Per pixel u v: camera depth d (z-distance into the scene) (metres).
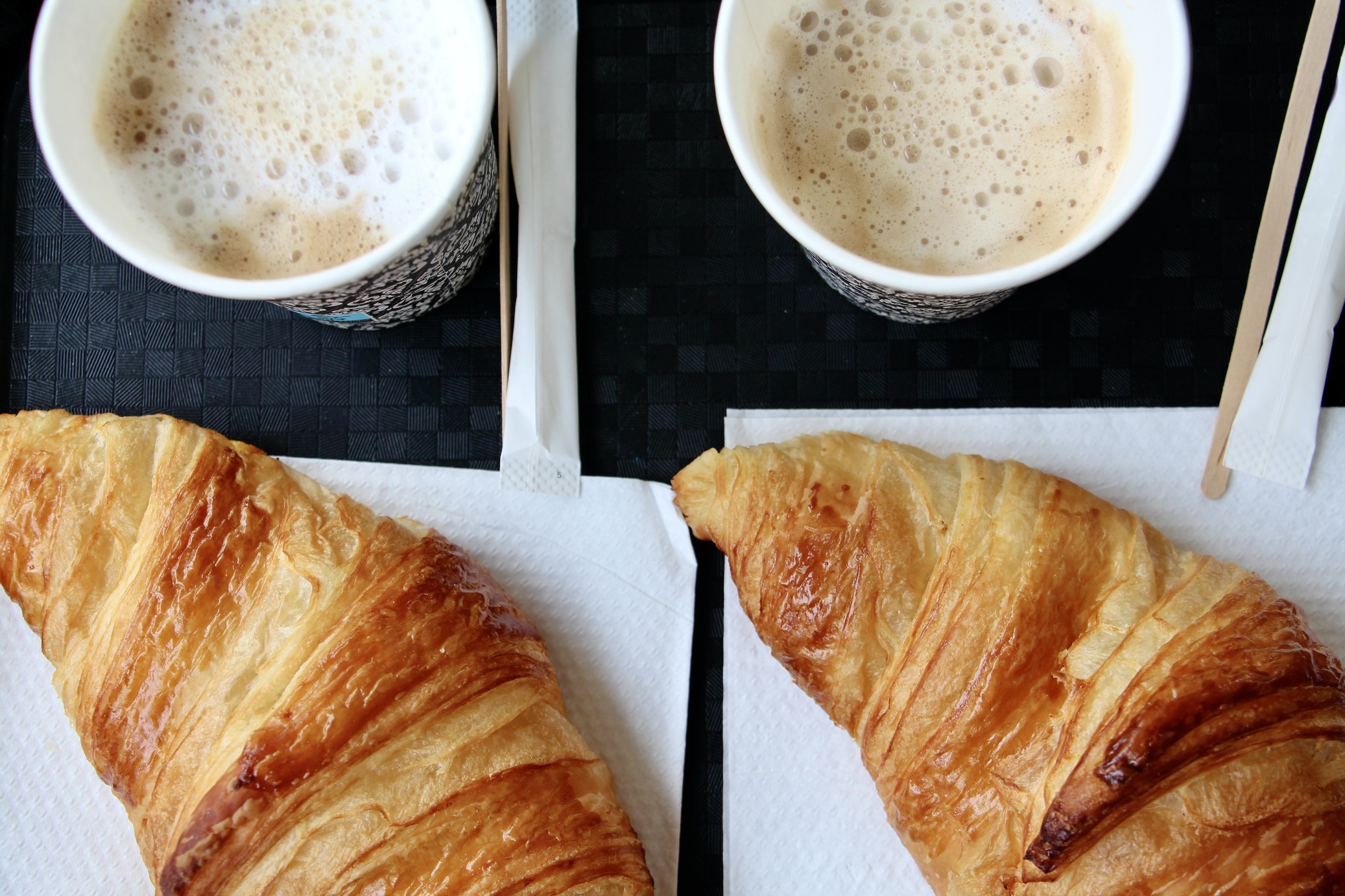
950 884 0.31
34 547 0.32
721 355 0.36
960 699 0.31
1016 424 0.35
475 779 0.31
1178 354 0.35
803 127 0.31
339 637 0.31
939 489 0.32
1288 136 0.33
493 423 0.36
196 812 0.30
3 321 0.36
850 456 0.33
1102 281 0.36
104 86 0.31
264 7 0.31
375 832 0.31
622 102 0.36
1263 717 0.29
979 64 0.31
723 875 0.35
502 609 0.33
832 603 0.32
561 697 0.34
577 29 0.36
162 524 0.32
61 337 0.36
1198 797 0.29
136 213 0.31
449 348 0.36
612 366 0.36
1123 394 0.35
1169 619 0.31
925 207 0.31
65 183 0.29
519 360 0.35
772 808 0.34
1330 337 0.34
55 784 0.34
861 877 0.34
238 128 0.31
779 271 0.36
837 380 0.36
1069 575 0.31
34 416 0.33
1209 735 0.29
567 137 0.35
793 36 0.31
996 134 0.31
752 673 0.35
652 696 0.35
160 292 0.36
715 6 0.36
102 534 0.32
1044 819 0.29
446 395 0.36
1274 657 0.30
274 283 0.29
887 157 0.31
